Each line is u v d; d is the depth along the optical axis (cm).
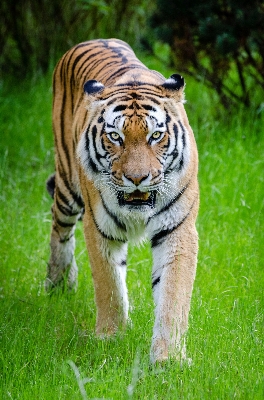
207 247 1143
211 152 1391
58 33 1934
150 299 1011
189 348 847
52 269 1112
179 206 853
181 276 848
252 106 1537
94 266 899
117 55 1007
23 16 1912
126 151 812
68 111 1048
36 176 1478
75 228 1198
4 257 1172
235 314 932
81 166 893
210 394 757
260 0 1470
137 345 862
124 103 828
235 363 816
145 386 766
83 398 731
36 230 1259
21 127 1631
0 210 1328
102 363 841
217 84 1561
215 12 1486
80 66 1037
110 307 897
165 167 831
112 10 1936
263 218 1225
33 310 991
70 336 921
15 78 1912
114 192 847
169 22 1517
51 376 810
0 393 778
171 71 1808
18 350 853
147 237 911
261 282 1037
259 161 1329
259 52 1510
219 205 1259
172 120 842
